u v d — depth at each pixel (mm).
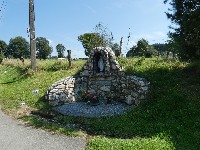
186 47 17672
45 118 17766
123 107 18500
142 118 16281
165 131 14062
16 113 18797
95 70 21203
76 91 20859
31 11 29906
